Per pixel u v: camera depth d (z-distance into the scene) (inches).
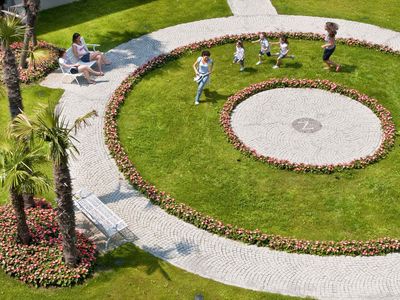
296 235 611.5
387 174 692.7
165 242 599.5
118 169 698.2
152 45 968.3
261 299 535.5
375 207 647.1
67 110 800.9
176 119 785.6
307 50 956.6
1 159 514.6
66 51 872.3
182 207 634.8
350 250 587.5
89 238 600.1
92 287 544.7
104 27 1018.7
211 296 537.6
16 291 538.9
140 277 556.4
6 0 990.4
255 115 799.7
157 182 680.4
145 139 748.0
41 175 531.5
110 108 796.6
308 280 558.3
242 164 708.0
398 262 580.1
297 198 658.2
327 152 730.8
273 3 1112.8
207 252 588.7
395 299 539.2
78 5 1088.8
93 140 745.0
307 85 860.6
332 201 654.5
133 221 623.5
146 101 823.1
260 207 646.5
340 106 821.9
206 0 1112.2
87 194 655.8
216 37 989.2
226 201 653.9
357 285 553.6
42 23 1023.0
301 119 792.9
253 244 600.1
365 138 757.3
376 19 1056.2
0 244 571.8
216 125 774.5
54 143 467.2
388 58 938.1
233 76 884.6
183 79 877.2
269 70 899.4
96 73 877.2
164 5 1095.6
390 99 832.3
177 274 560.7
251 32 1008.2
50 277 543.2
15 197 536.7
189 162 711.1
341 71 895.7
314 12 1080.8
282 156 723.4
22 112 506.3
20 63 879.1
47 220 605.6
